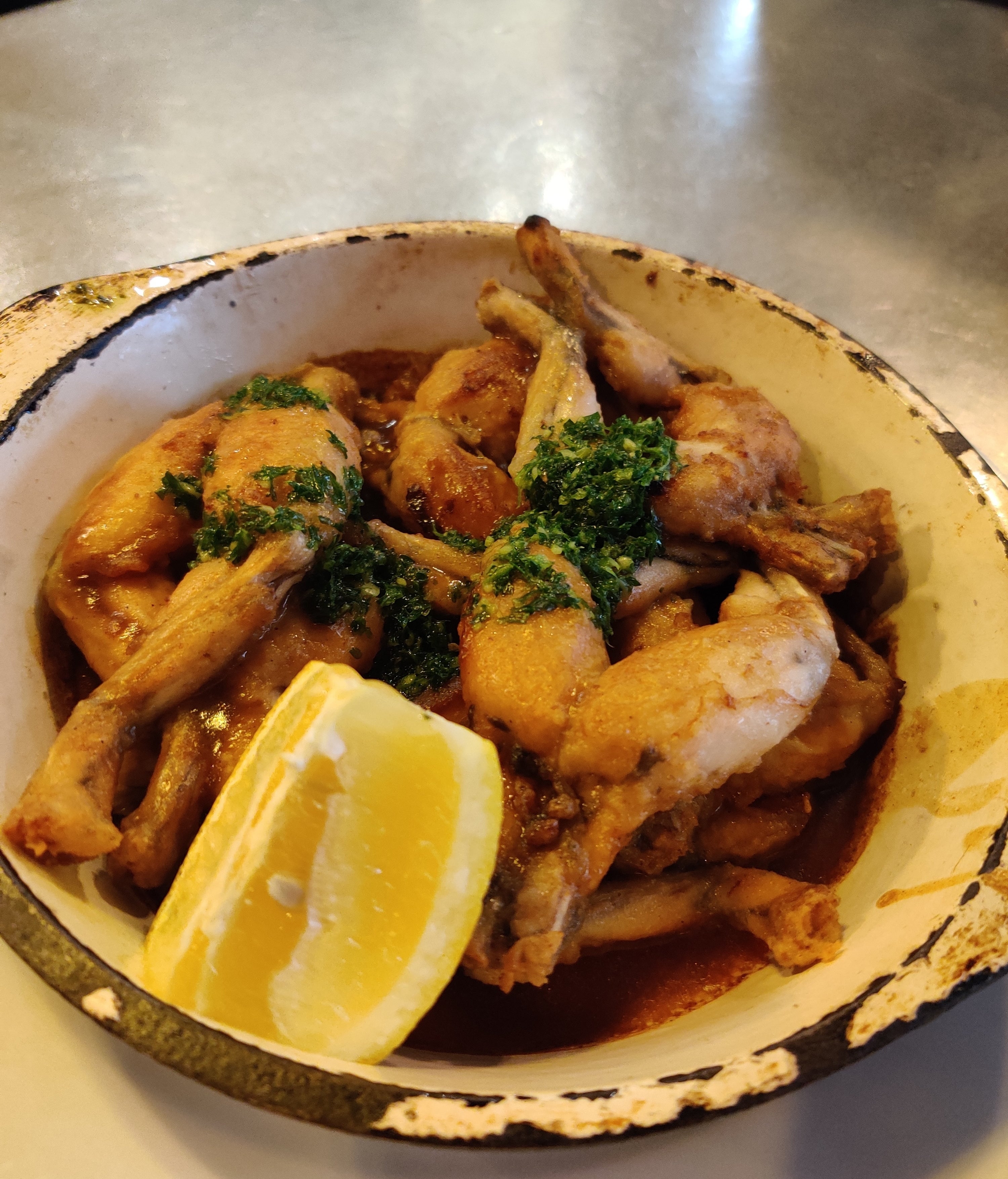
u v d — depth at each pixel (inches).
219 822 5.7
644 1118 4.7
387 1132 4.6
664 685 6.2
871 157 13.4
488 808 5.7
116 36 14.2
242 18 14.8
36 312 8.1
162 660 6.6
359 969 5.4
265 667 7.0
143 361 8.4
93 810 6.0
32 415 7.5
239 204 12.1
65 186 12.0
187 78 13.7
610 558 7.4
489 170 13.1
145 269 8.7
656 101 14.2
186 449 7.9
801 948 6.2
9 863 5.3
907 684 7.7
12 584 7.1
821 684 6.6
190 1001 5.2
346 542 7.9
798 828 7.3
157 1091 5.6
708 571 8.1
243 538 7.0
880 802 7.4
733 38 15.2
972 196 12.9
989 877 5.6
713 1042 5.5
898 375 8.4
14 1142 5.5
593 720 6.2
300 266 9.2
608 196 12.9
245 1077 4.7
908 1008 5.1
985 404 10.6
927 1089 5.9
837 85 14.4
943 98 14.2
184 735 6.7
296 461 7.6
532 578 6.8
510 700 6.4
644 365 9.0
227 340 9.1
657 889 6.9
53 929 5.0
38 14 14.4
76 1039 5.8
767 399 9.0
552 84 14.3
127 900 6.2
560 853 6.2
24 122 12.7
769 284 11.9
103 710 6.4
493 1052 6.4
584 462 7.6
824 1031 5.1
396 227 9.5
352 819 5.5
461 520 8.3
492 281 9.5
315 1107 4.6
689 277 9.3
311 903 5.5
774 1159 5.7
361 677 6.6
